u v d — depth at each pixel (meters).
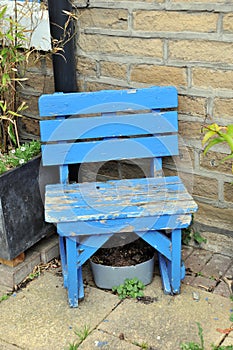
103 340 2.26
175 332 2.29
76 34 2.77
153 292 2.53
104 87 2.81
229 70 2.46
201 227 2.80
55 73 2.80
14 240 2.56
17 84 3.04
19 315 2.43
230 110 2.52
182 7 2.45
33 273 2.70
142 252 2.70
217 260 2.74
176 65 2.57
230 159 2.59
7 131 2.93
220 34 2.42
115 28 2.65
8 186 2.48
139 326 2.33
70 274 2.40
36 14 2.81
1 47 2.85
